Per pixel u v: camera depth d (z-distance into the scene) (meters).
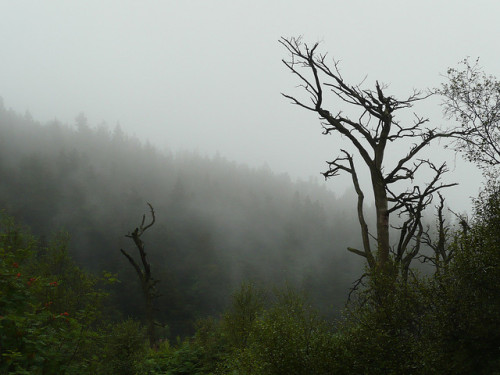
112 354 7.30
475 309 4.24
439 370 4.17
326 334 5.37
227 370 8.41
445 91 7.92
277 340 5.30
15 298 4.49
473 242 4.66
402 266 5.30
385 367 4.50
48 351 4.34
